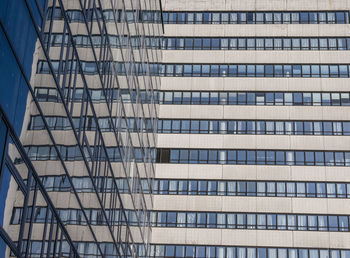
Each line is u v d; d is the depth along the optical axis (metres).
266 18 119.44
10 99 32.78
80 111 48.06
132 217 74.44
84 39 48.62
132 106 72.31
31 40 36.09
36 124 37.66
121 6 63.78
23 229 35.84
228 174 110.44
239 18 119.56
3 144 31.83
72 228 46.78
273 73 116.19
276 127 113.06
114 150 61.75
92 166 52.50
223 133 112.88
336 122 113.06
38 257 39.00
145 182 86.12
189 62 117.25
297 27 118.62
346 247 105.62
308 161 110.81
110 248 61.31
